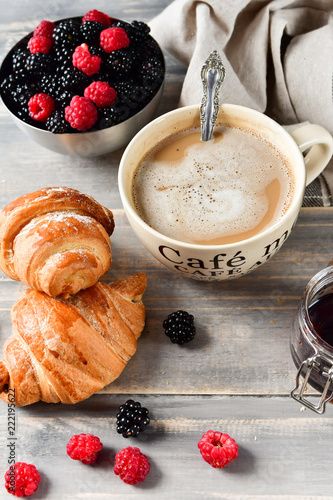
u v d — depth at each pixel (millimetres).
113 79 638
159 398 565
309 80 656
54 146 640
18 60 646
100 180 658
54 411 562
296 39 673
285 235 546
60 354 534
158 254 553
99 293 562
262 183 565
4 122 700
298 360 552
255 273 607
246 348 579
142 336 586
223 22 660
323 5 669
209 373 571
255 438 548
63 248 547
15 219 553
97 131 622
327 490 529
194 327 579
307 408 555
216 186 567
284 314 589
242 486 534
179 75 709
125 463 530
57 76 638
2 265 564
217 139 588
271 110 693
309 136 564
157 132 585
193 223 553
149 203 564
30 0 765
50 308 543
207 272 556
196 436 551
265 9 666
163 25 679
